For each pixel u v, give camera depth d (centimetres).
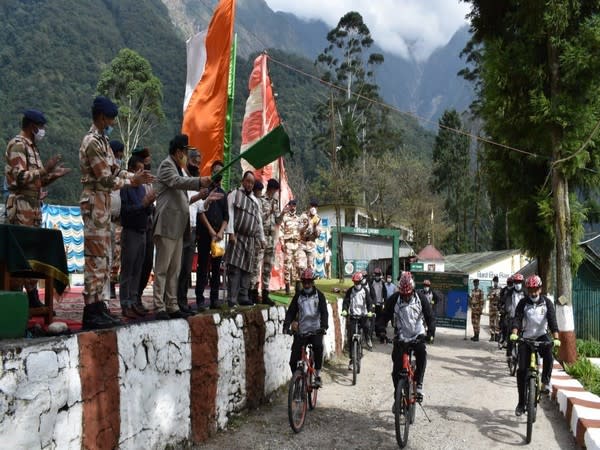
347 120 5269
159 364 585
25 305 418
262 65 1418
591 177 1505
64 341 429
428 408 924
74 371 437
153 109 4416
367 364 1348
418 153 8062
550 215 1414
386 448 705
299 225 1376
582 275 2161
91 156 508
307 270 845
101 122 523
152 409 567
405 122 10288
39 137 600
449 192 6238
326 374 1174
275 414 844
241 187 877
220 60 1066
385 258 2880
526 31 1445
